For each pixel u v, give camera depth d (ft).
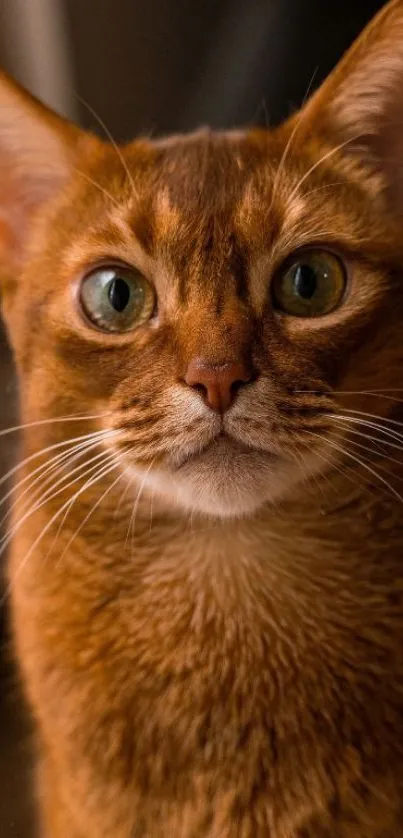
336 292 1.02
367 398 1.03
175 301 0.99
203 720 1.05
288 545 1.06
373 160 1.06
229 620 1.05
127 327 1.02
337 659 1.04
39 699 1.11
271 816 1.04
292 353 0.99
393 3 1.00
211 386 0.96
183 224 1.00
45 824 1.21
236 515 1.04
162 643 1.06
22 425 1.12
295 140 1.05
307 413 0.99
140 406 1.00
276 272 1.01
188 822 1.05
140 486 1.05
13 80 1.07
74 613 1.08
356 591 1.05
